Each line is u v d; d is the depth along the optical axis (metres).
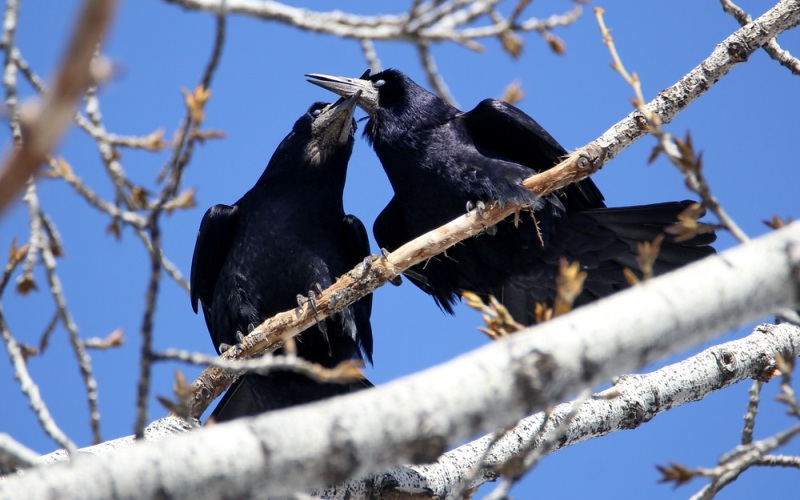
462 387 4.87
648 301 5.11
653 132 6.42
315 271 13.19
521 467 6.30
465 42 6.85
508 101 10.55
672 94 10.72
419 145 13.04
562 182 10.68
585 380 5.02
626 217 12.41
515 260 12.90
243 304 13.05
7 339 6.47
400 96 13.57
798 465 6.84
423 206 13.03
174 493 4.36
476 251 12.91
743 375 10.59
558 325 5.09
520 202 11.79
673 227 6.19
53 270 6.88
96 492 4.24
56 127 2.80
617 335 5.03
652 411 10.28
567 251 12.75
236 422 4.63
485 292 13.42
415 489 9.70
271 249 13.23
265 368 5.91
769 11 10.73
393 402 4.77
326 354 12.80
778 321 10.97
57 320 7.45
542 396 4.96
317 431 4.62
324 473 4.62
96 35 2.72
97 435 6.84
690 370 10.51
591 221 12.54
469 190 12.40
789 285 5.17
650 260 6.21
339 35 6.56
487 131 13.17
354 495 9.59
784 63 10.65
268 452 4.53
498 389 4.90
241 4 6.33
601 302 5.18
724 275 5.16
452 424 4.81
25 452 5.35
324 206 13.70
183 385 6.47
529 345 5.00
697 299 5.12
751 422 8.10
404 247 10.70
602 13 7.27
